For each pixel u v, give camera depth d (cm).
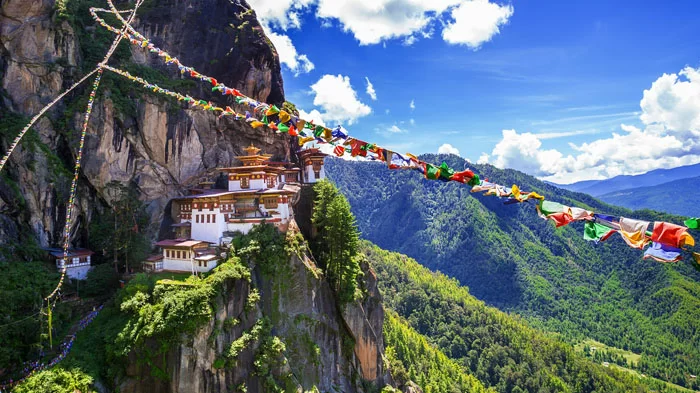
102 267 6016
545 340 17738
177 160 7294
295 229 6825
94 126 6481
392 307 18200
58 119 6500
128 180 6762
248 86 8569
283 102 9406
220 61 8325
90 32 7219
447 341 17012
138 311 4984
